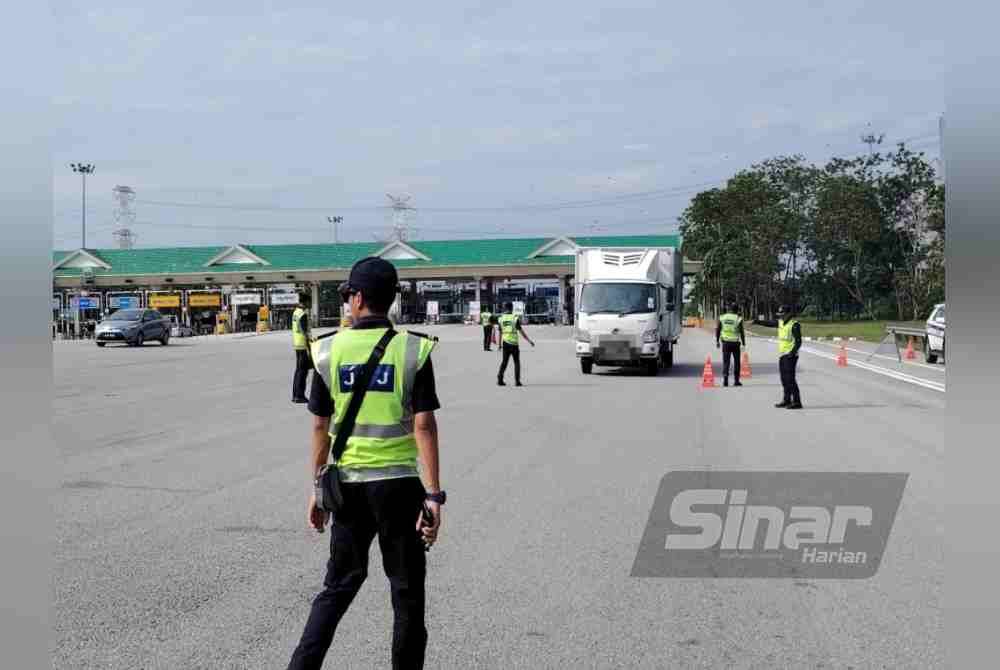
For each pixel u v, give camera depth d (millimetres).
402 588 4262
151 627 5445
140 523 8039
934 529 7812
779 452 11789
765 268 75000
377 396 4246
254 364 31484
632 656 5012
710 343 46969
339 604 4242
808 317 90125
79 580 6359
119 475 10352
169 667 4863
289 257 86500
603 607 5809
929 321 30406
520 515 8297
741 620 5590
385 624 5496
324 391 4348
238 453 11984
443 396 19516
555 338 52219
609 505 8719
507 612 5711
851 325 70688
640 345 24531
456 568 6637
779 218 73062
